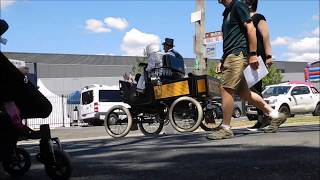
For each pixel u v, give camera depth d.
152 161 3.87
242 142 4.68
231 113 5.30
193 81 9.32
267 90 21.39
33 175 3.72
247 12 5.31
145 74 9.80
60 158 3.40
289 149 4.05
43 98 3.33
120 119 9.99
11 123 3.20
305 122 12.06
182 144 4.82
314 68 37.66
